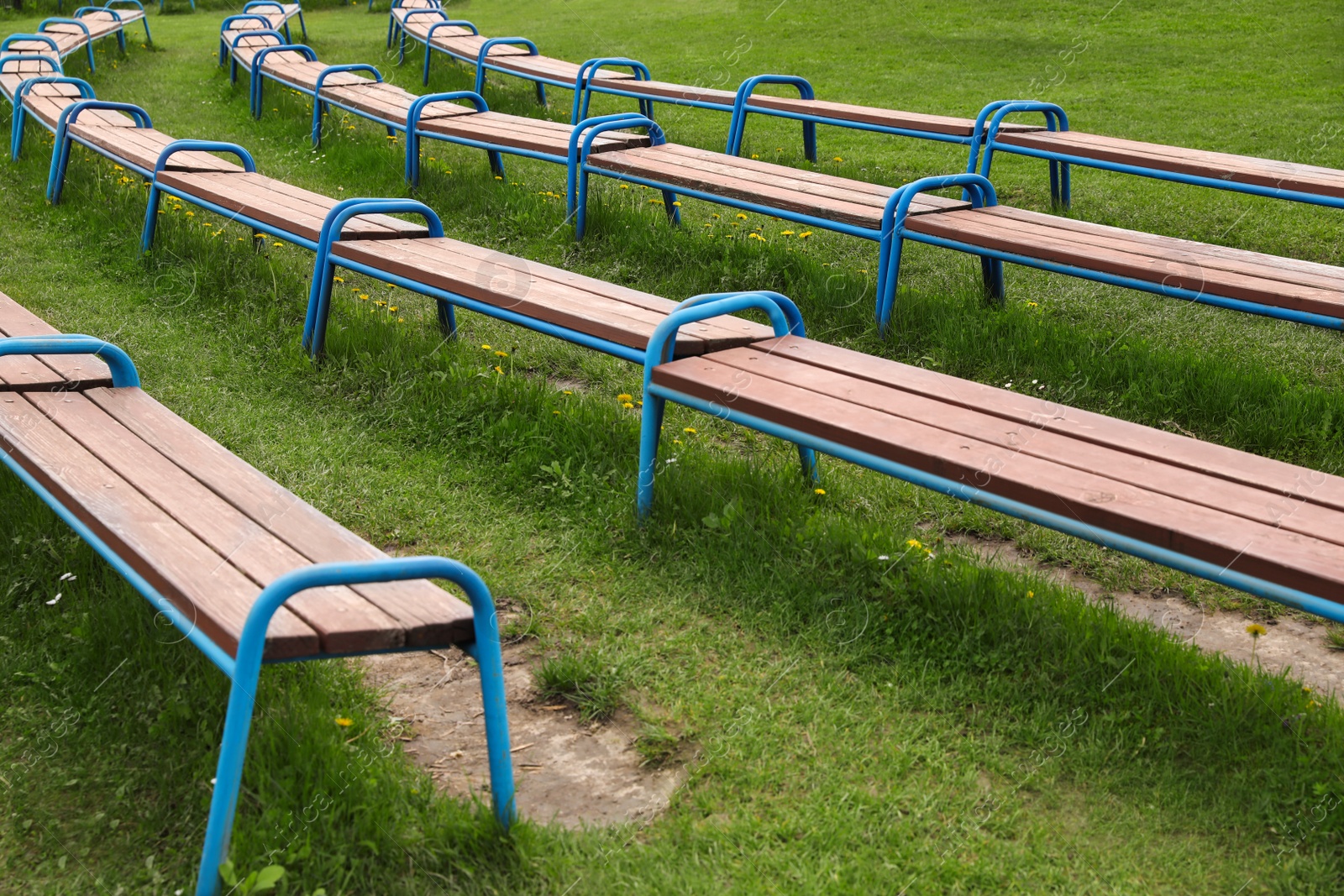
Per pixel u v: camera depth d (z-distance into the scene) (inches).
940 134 298.2
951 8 692.1
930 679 109.0
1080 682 106.4
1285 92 455.2
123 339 201.2
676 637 116.9
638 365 197.0
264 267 231.5
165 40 658.8
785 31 653.3
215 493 107.7
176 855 86.4
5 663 109.6
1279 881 84.7
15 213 285.0
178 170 249.1
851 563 125.9
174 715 99.2
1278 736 98.2
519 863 85.1
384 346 190.2
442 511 144.5
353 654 81.7
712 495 137.6
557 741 102.7
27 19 783.7
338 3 893.8
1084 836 90.4
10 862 86.3
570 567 131.0
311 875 82.7
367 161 331.9
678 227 270.7
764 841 88.7
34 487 114.3
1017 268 255.0
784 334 148.4
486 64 430.6
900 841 88.6
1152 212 295.6
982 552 138.6
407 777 95.0
